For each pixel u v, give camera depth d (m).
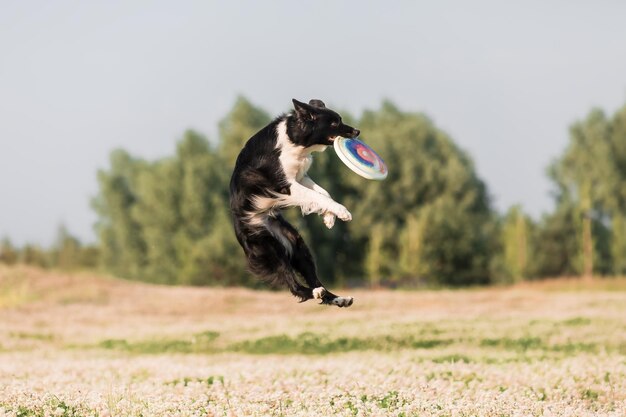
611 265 57.28
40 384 11.30
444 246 55.75
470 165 66.75
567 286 42.62
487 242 59.69
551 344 17.67
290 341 19.31
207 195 51.81
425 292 39.34
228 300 31.00
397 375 11.72
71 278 34.69
